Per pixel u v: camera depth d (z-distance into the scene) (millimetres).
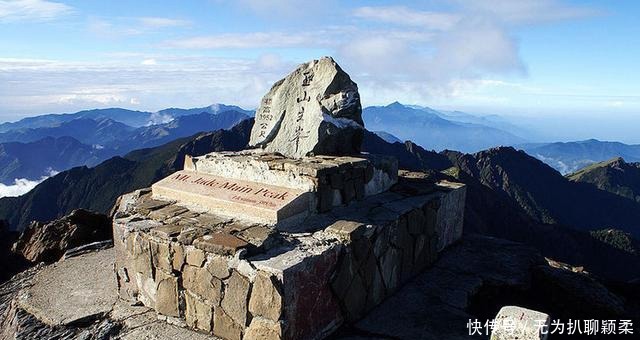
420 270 7918
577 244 31609
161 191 7746
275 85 9266
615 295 7848
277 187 6918
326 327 5777
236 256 5406
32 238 10938
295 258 5383
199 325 5883
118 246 6766
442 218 8609
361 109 8844
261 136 9070
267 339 5180
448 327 6137
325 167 6828
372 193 8133
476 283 7516
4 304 7340
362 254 6242
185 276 5949
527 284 7820
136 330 5938
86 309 6578
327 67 8594
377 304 6711
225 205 6758
